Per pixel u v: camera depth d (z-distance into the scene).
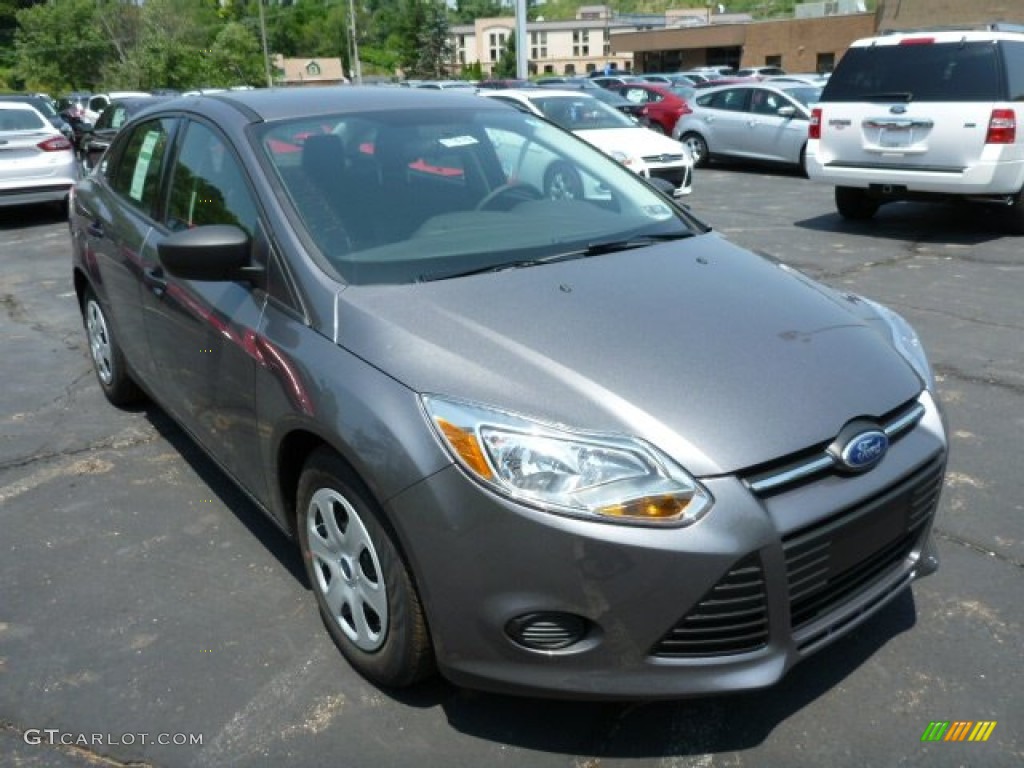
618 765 2.41
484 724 2.55
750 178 14.51
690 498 2.16
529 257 3.02
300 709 2.62
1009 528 3.49
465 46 127.38
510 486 2.19
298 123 3.40
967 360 5.37
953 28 9.11
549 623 2.23
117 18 78.69
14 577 3.31
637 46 62.81
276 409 2.76
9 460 4.29
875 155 9.15
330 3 116.38
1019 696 2.61
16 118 11.48
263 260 2.97
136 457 4.31
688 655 2.22
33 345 6.18
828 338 2.66
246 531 3.61
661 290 2.82
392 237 3.01
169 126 3.97
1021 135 8.48
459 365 2.39
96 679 2.76
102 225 4.38
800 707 2.59
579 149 3.93
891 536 2.48
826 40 50.91
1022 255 8.09
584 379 2.33
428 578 2.30
